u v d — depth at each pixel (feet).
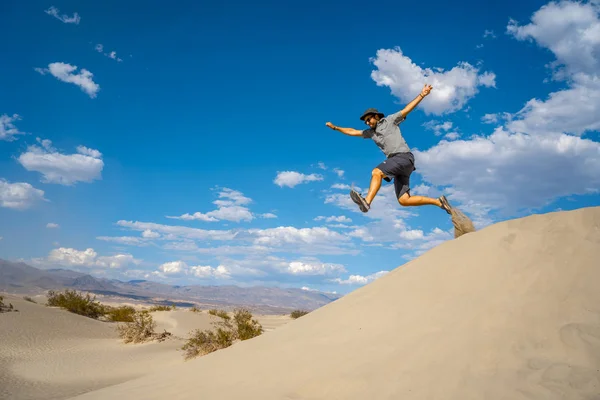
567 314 11.97
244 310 84.23
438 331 13.78
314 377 14.15
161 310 151.43
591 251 13.73
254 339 21.43
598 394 9.29
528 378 10.37
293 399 13.20
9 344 77.15
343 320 18.08
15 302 108.47
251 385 15.33
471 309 14.06
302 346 17.21
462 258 17.33
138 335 88.28
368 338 15.49
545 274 13.84
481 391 10.51
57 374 58.90
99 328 106.01
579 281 12.88
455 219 20.03
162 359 69.56
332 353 15.49
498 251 16.29
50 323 98.27
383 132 21.18
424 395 11.16
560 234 15.19
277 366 16.20
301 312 167.94
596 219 14.85
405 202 21.35
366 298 19.07
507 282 14.47
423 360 12.67
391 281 19.34
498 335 12.29
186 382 18.08
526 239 16.02
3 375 56.54
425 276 17.76
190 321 120.78
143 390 18.74
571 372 10.12
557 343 11.17
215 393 15.67
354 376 13.21
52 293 129.80
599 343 10.62
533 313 12.53
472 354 12.00
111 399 18.51
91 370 61.82
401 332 14.78
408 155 20.81
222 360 19.57
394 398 11.47
